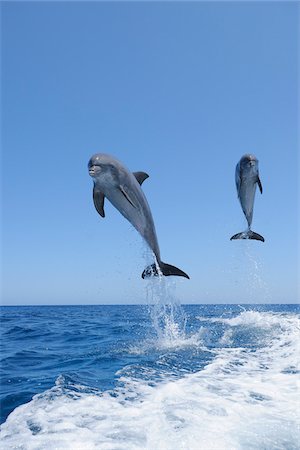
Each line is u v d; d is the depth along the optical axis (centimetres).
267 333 1088
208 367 651
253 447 329
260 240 680
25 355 838
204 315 2256
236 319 1656
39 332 1351
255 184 630
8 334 1302
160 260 679
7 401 479
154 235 645
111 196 586
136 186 594
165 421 388
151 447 331
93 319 2161
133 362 716
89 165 559
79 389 517
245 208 638
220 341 970
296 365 653
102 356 791
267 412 412
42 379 599
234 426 373
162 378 578
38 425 386
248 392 490
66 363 731
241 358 735
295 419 391
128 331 1316
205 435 353
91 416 409
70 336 1210
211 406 432
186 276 689
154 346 911
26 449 331
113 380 566
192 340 995
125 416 406
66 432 367
